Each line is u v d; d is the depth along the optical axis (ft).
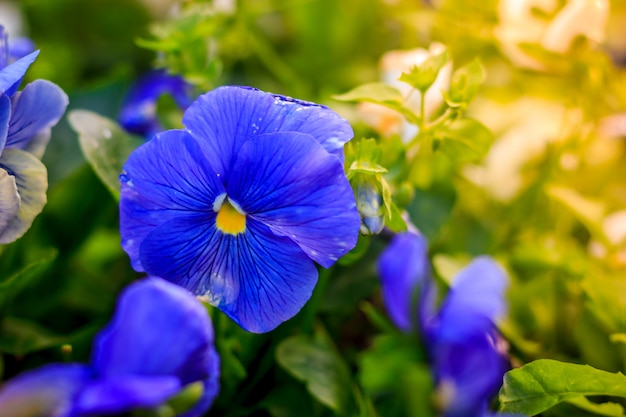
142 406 0.72
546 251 1.17
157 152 0.85
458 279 0.87
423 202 1.18
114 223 1.24
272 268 0.88
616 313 1.07
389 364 0.86
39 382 0.71
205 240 0.88
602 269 1.18
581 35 1.21
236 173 0.86
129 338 0.73
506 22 1.31
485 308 0.83
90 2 1.75
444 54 1.01
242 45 1.44
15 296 1.07
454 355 0.84
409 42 1.50
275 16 1.70
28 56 0.88
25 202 0.92
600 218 1.20
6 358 0.99
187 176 0.86
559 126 1.37
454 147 1.03
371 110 1.20
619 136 1.33
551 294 1.14
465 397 0.83
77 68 1.65
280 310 0.88
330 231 0.85
